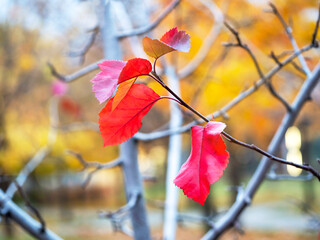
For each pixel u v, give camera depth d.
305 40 3.31
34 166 2.72
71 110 3.87
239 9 3.71
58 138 7.74
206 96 4.03
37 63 8.12
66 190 19.66
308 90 2.09
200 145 0.83
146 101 0.83
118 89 0.80
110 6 2.60
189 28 3.94
